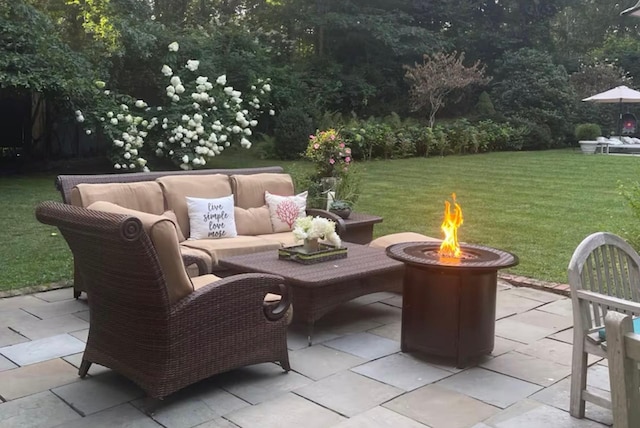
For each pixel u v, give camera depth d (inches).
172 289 110.0
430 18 931.3
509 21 973.2
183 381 112.4
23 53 409.4
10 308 171.6
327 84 768.9
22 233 265.7
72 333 152.2
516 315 173.2
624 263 117.0
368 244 217.2
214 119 440.5
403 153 617.0
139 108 454.6
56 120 486.6
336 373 130.8
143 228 101.0
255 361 124.5
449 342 134.3
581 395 109.2
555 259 236.7
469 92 864.3
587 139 751.7
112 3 514.9
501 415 111.7
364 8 871.1
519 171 511.8
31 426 105.8
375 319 170.2
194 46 526.9
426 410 113.5
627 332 61.9
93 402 115.3
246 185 215.2
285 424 107.5
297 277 146.9
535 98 816.3
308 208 233.6
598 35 1133.7
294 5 832.3
